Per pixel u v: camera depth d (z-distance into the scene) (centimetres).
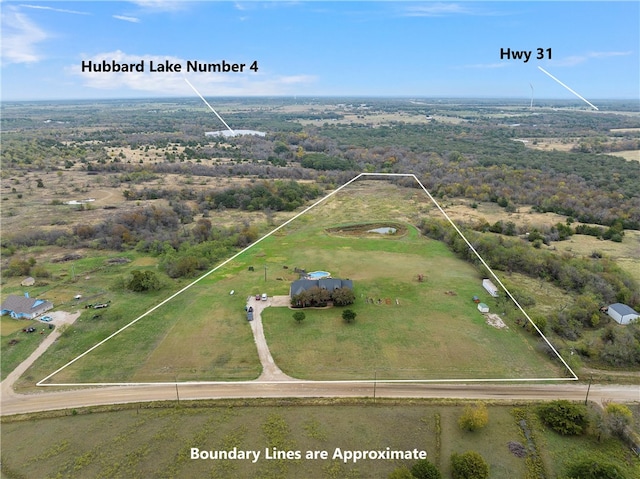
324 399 4081
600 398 4134
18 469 3319
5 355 4756
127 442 3575
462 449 3528
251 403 4022
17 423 3778
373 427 3747
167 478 3241
